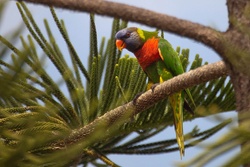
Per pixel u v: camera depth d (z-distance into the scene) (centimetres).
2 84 279
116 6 449
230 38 449
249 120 249
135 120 928
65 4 445
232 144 243
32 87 464
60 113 817
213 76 619
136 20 454
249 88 448
